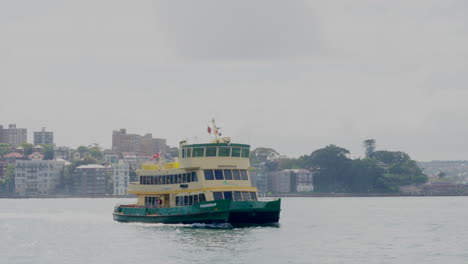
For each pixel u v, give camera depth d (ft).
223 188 576.61
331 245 494.59
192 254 433.48
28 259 435.53
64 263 416.26
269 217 576.20
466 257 436.35
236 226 569.64
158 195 620.49
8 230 652.48
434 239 551.18
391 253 453.58
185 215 577.02
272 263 403.75
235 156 588.09
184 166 585.22
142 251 451.53
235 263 402.93
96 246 486.79
